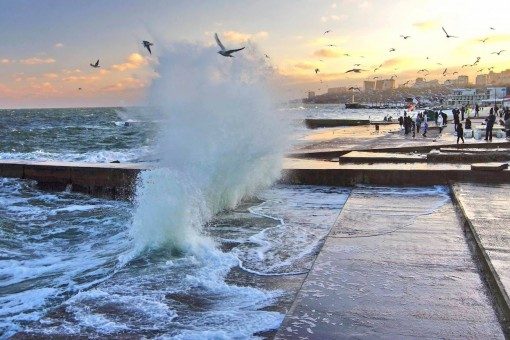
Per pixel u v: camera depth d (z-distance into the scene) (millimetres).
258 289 5297
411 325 3863
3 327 4688
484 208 7812
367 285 4773
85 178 14477
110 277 5730
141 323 4309
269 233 7820
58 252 7754
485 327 3812
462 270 5188
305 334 3727
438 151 15023
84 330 4156
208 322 4320
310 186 12531
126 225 9602
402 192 10547
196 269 6016
